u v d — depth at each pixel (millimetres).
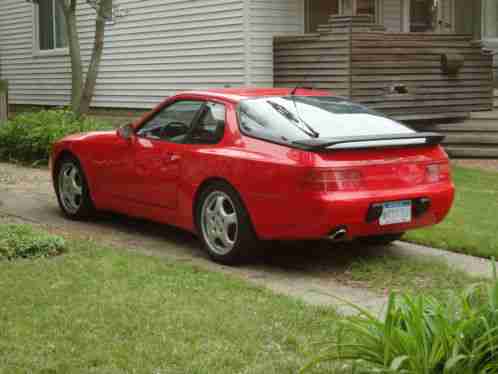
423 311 3965
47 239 6984
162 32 17609
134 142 7953
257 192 6617
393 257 7348
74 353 4547
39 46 22344
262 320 5176
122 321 5055
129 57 18688
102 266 6488
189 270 6488
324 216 6297
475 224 8602
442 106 15352
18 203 9922
